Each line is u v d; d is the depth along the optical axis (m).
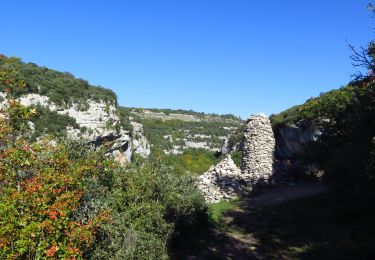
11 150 8.97
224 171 29.84
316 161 23.89
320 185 27.20
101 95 57.84
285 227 19.11
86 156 11.79
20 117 10.75
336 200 20.67
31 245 6.92
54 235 7.44
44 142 10.61
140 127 67.81
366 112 17.81
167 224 14.73
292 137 32.62
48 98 49.16
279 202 24.03
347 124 20.77
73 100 52.22
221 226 20.81
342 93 25.20
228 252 16.88
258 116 30.66
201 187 29.16
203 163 62.94
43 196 7.75
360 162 16.98
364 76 17.59
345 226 17.33
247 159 30.22
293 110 35.97
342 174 19.34
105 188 12.09
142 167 15.68
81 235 7.89
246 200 26.23
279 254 15.88
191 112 128.38
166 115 118.12
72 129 47.31
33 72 53.19
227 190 28.55
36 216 7.49
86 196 10.42
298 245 16.41
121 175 14.31
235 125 107.69
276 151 35.19
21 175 8.96
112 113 57.62
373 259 13.29
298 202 23.02
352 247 14.35
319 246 15.52
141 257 11.67
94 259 9.59
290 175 29.84
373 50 16.30
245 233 19.36
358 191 17.12
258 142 30.03
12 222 6.94
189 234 18.67
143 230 13.05
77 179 9.45
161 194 15.55
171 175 17.14
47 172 8.65
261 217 21.42
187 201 17.75
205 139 89.88
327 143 23.36
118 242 10.70
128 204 13.84
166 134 88.44
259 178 28.92
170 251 16.58
